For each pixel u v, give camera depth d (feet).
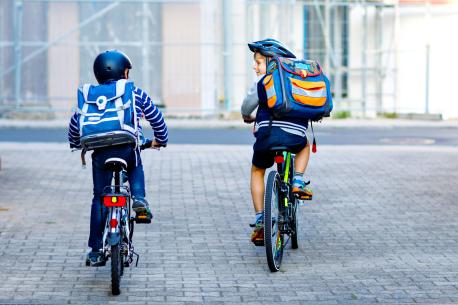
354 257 48.88
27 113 147.74
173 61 148.87
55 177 77.71
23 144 106.32
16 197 67.41
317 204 65.00
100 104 40.47
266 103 45.21
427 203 65.46
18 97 147.33
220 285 42.98
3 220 58.44
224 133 126.93
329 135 124.57
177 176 78.79
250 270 45.98
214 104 150.00
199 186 73.36
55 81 148.05
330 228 56.59
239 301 40.19
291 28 149.28
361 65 154.61
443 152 98.17
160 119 42.11
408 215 60.90
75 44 147.74
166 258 48.52
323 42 153.28
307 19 152.97
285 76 44.65
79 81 148.36
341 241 52.95
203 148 102.12
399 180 76.48
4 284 42.91
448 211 62.39
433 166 85.66
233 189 71.87
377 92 155.12
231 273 45.34
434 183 74.79
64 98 148.05
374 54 155.22
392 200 66.69
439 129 135.95
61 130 131.13
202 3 148.56
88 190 71.05
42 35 147.74
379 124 140.97
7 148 100.48
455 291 41.83
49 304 39.52
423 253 49.85
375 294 41.34
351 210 62.69
